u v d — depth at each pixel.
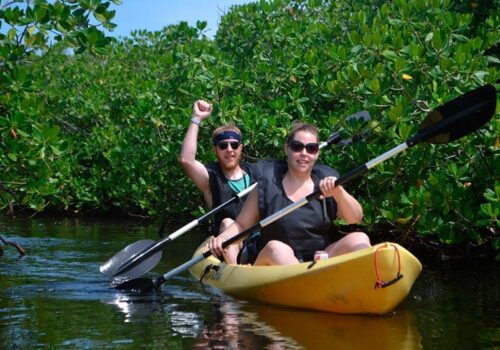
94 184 12.35
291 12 10.59
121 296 4.79
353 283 4.04
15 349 3.34
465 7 8.67
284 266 4.47
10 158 6.68
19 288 5.10
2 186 7.57
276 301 4.49
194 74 8.97
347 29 9.04
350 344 3.42
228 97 9.30
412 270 4.07
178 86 9.16
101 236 9.27
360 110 6.67
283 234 4.66
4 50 6.11
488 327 3.83
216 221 5.85
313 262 4.26
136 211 12.96
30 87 6.45
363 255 3.99
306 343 3.44
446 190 6.07
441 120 4.73
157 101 10.00
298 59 8.51
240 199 5.73
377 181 6.38
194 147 5.82
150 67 12.93
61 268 6.16
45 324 3.87
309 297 4.27
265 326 3.83
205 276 5.56
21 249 7.13
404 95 6.51
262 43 10.02
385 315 4.16
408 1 8.02
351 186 7.26
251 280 4.70
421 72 6.49
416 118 6.58
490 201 6.16
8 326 3.82
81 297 4.77
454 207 6.21
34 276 5.68
